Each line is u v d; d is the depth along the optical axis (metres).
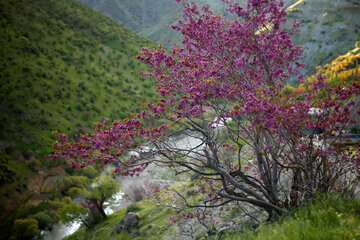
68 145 5.87
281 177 9.28
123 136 6.22
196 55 7.52
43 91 98.75
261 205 6.95
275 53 7.18
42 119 84.62
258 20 6.85
